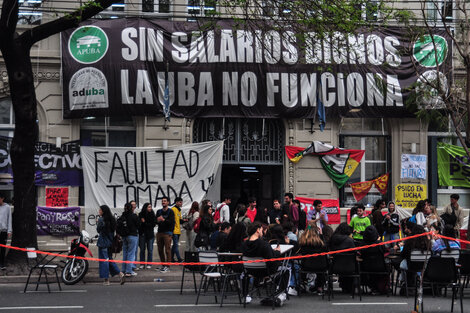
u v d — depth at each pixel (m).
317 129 21.50
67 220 20.41
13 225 17.59
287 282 13.75
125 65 20.53
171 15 21.38
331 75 21.20
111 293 14.53
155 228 20.88
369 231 14.37
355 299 13.94
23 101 17.39
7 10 16.56
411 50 19.14
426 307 12.70
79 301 13.09
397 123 21.97
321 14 17.66
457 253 13.41
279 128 21.72
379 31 21.33
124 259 17.12
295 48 20.95
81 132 21.16
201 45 20.89
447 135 22.20
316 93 21.19
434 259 12.15
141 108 20.58
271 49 19.77
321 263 13.81
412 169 21.92
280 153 21.66
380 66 21.30
